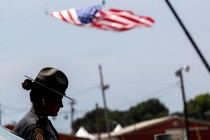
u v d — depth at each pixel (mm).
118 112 113625
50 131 5023
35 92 5176
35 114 5125
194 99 106062
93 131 120250
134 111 110438
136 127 68875
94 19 13750
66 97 5203
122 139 66750
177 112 107312
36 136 4879
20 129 4949
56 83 5176
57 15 11984
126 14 15633
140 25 16047
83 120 121438
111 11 15391
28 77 5133
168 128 67938
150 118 108625
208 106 104562
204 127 70875
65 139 28234
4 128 4262
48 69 5234
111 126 113250
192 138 70688
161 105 108938
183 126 68375
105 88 61281
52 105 5184
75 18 11883
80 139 29359
